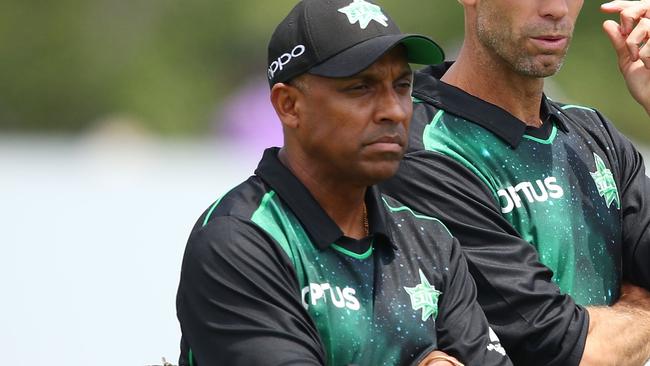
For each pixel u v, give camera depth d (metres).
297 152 15.82
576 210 18.41
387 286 15.76
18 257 30.33
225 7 87.69
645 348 17.70
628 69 19.62
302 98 15.58
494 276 17.50
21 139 81.50
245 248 15.23
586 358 17.33
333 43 15.34
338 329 15.38
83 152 57.75
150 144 69.44
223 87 86.50
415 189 17.98
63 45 90.88
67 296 29.97
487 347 16.09
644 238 18.98
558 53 18.00
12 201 31.61
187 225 33.75
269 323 15.00
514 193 18.16
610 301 18.64
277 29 15.88
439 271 16.14
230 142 64.44
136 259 31.95
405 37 15.27
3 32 91.06
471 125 18.39
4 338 28.50
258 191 15.77
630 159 19.59
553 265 18.08
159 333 30.22
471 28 18.62
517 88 18.48
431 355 15.61
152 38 88.75
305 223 15.61
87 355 29.11
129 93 87.81
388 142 15.34
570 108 19.58
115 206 32.97
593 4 74.00
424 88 18.84
